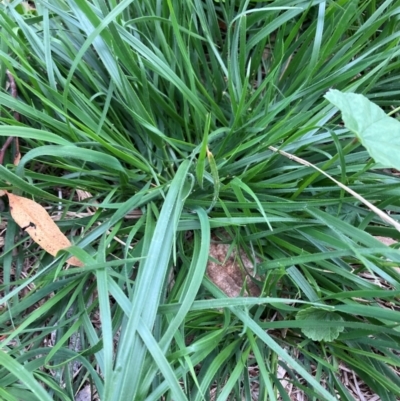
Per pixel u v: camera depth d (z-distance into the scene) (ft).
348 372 1.28
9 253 1.20
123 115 1.35
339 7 1.17
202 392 0.98
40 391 0.87
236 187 1.12
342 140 1.34
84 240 1.14
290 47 1.35
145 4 1.28
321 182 1.27
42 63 1.19
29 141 1.21
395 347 1.09
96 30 0.97
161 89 1.35
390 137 0.84
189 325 1.14
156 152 1.35
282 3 1.24
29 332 1.16
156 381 1.05
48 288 1.08
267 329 1.23
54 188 1.35
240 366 1.09
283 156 1.26
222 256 1.31
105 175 1.28
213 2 1.48
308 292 1.17
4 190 1.15
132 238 1.24
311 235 1.17
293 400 1.24
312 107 1.36
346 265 1.21
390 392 1.16
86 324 1.07
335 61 1.30
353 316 1.20
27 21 1.23
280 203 1.13
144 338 0.90
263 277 1.25
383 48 1.36
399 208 1.29
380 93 1.35
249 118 1.26
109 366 0.87
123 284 1.16
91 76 1.22
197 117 1.27
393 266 1.10
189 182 1.18
